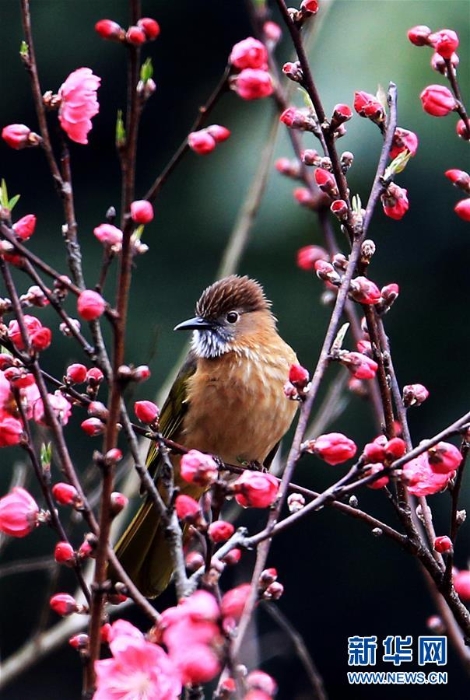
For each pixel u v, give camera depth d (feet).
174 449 21.72
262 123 52.39
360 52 45.29
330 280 20.08
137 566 28.78
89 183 59.06
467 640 19.21
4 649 55.11
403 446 16.93
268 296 50.67
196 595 14.48
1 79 59.11
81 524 50.98
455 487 18.69
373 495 56.03
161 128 59.47
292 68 20.56
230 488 15.97
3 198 17.47
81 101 17.48
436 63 20.22
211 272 53.83
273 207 48.19
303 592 56.70
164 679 14.90
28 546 54.24
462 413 53.31
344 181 20.31
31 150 59.11
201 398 33.45
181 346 53.26
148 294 54.39
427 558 19.36
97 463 16.07
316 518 56.70
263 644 48.80
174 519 16.26
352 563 56.49
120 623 15.99
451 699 52.49
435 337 53.57
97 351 16.52
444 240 51.67
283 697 50.39
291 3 52.21
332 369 50.39
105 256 16.65
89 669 15.84
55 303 16.46
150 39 15.67
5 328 17.21
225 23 60.03
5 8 58.75
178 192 55.98
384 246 52.65
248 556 33.65
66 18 59.11
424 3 45.50
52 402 18.83
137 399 52.44
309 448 17.29
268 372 33.47
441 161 47.11
